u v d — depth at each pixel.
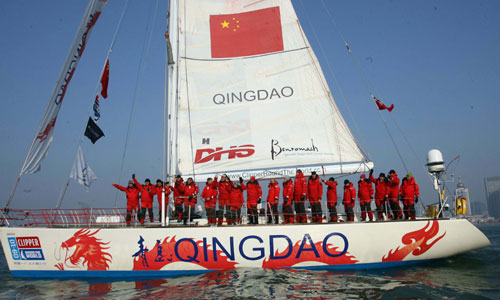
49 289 8.47
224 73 13.12
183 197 10.60
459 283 8.32
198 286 8.23
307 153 12.58
